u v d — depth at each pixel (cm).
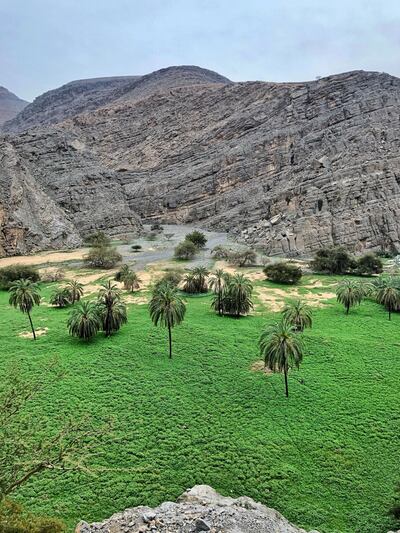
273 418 3431
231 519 1825
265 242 11100
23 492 2511
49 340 5175
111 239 13138
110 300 5322
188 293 7544
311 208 11300
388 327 5706
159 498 2500
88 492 2533
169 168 16862
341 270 9056
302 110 15650
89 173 14750
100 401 3662
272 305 6856
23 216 11512
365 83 15125
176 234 13400
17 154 13588
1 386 3753
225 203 14262
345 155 12319
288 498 2547
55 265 9862
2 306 6862
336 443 3094
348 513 2438
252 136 15800
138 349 4803
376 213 10825
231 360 4541
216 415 3475
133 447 3011
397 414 3478
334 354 4691
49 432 3147
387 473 2780
